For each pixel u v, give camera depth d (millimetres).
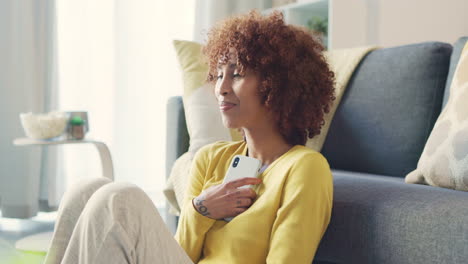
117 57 3070
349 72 1658
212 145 1137
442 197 942
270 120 1020
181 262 862
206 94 1775
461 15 2041
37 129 2016
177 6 3250
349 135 1615
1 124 2711
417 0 2211
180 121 1859
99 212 801
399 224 917
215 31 1105
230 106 1006
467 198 927
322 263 1079
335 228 1036
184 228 1007
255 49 988
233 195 969
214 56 1060
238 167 1021
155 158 3229
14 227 2576
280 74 998
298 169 920
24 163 2727
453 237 836
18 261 721
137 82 3143
